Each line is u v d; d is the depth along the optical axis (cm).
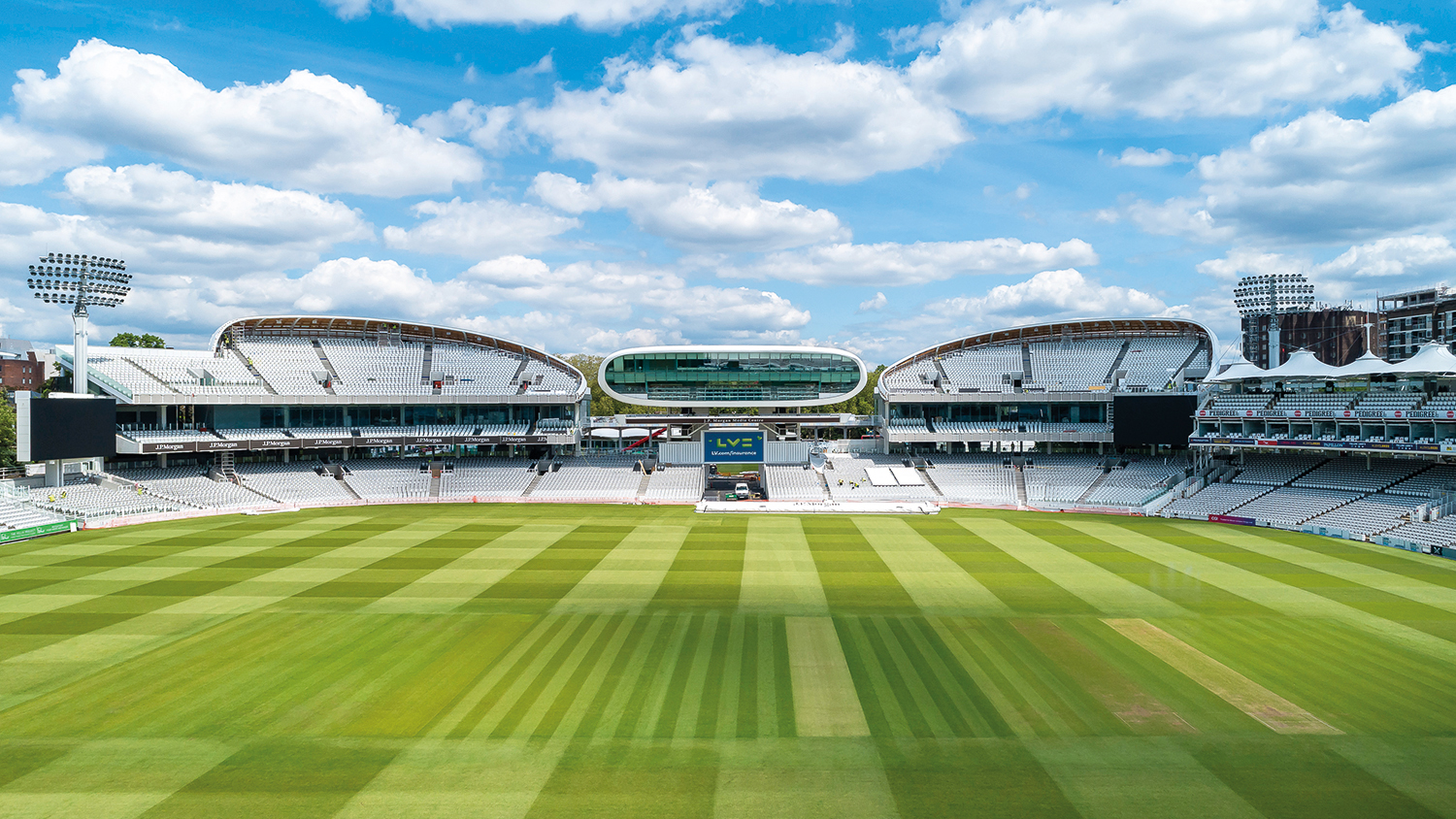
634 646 2828
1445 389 5778
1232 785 1822
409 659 2691
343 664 2641
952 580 3862
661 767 1911
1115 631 2992
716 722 2167
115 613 3247
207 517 6047
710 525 5728
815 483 7438
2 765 1941
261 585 3747
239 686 2442
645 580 3866
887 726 2139
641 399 7831
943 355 8800
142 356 7262
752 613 3253
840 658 2694
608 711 2244
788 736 2080
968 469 7738
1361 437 5491
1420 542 4466
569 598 3512
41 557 4419
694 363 7838
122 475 6612
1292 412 5959
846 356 7881
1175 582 3788
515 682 2472
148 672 2566
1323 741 2042
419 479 7594
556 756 1970
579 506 6881
